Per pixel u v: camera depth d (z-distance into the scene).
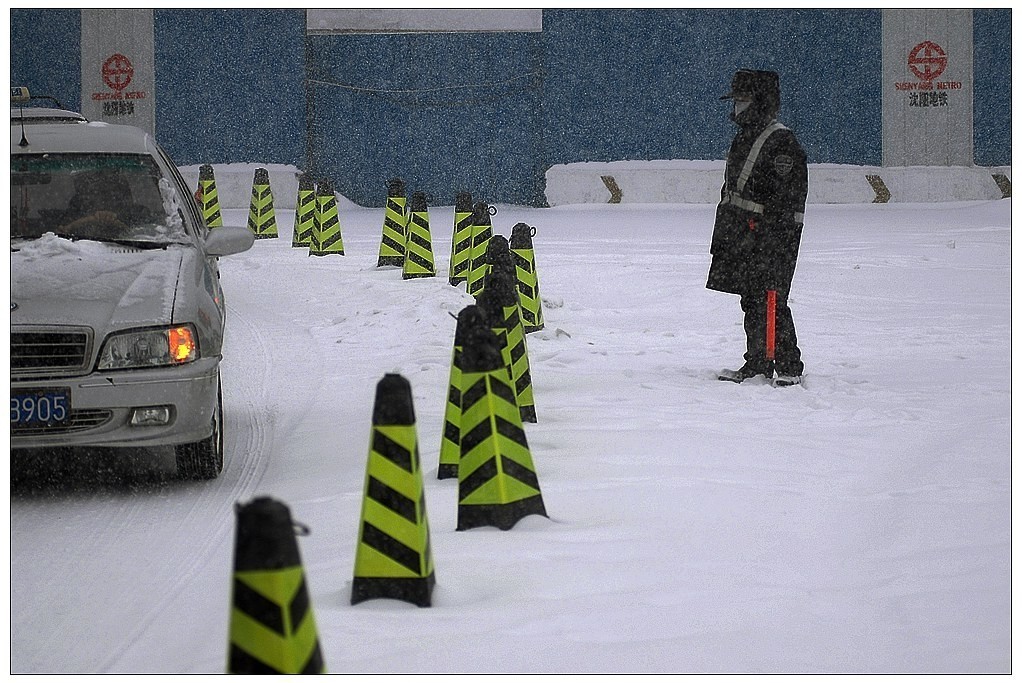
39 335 10.40
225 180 55.47
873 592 8.01
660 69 56.69
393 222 29.38
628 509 9.68
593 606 7.62
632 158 57.09
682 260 30.66
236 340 20.11
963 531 9.27
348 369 17.34
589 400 14.56
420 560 7.58
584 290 25.33
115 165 13.02
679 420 13.29
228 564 8.92
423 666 6.70
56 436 10.38
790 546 8.91
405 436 7.58
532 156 56.78
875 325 21.17
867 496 10.30
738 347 18.98
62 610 8.06
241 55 55.94
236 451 12.70
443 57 56.34
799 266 29.28
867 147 57.03
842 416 13.59
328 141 56.59
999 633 7.30
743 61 56.62
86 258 11.51
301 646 4.86
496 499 9.09
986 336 19.83
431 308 22.09
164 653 7.17
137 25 55.44
